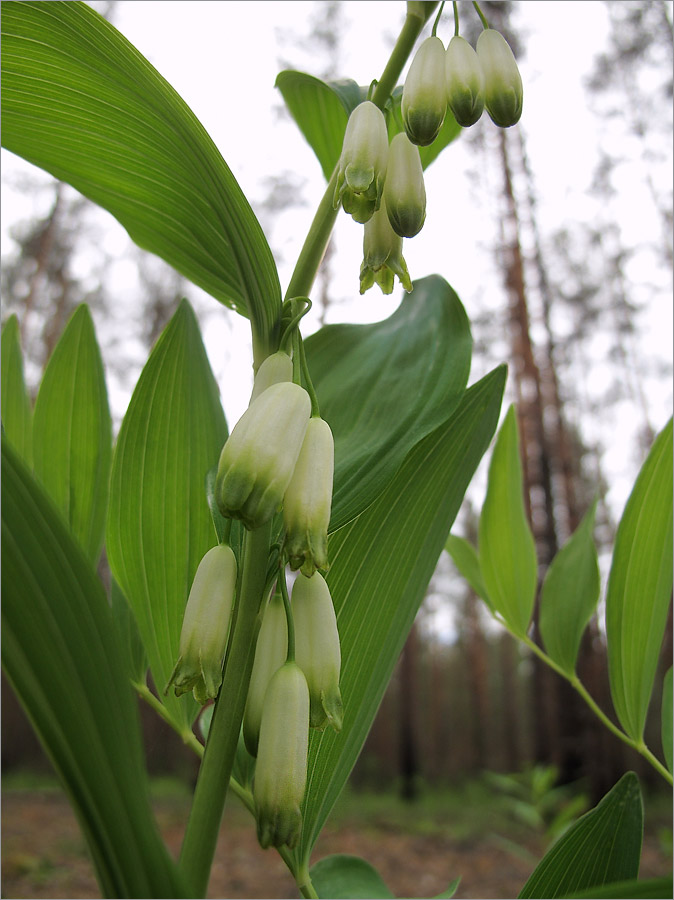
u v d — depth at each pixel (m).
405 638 0.12
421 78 0.10
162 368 0.13
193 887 0.08
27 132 0.11
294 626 0.09
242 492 0.08
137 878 0.07
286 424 0.08
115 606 0.13
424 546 0.11
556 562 0.17
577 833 0.10
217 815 0.08
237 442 0.08
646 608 0.13
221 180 0.10
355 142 0.10
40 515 0.07
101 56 0.09
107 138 0.10
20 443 0.15
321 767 0.10
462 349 0.12
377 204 0.10
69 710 0.07
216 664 0.09
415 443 0.10
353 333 0.13
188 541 0.12
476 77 0.10
